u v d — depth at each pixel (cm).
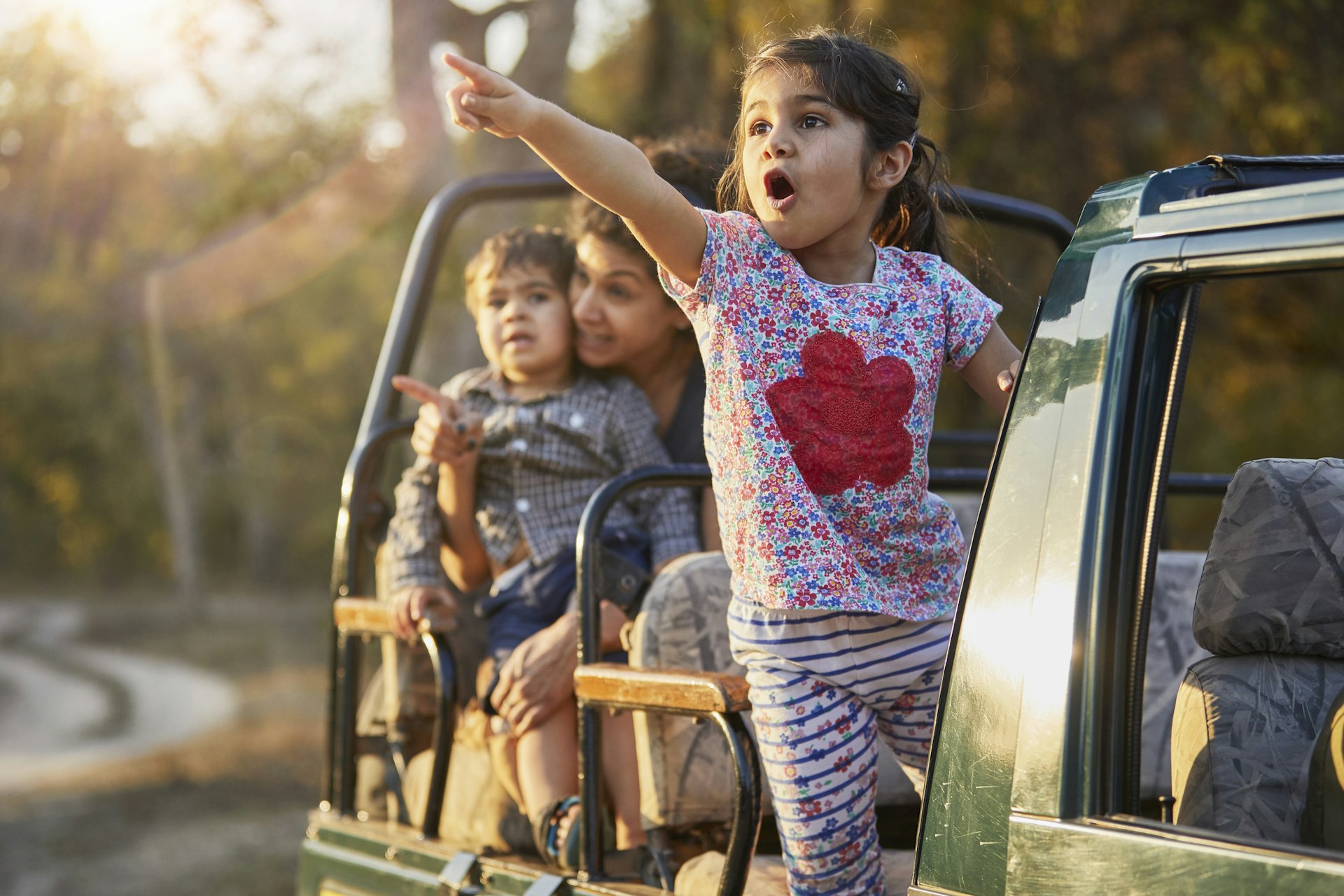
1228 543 173
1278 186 140
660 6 846
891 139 176
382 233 1023
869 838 181
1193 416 857
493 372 296
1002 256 745
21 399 3600
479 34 885
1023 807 136
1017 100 745
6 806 1110
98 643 2959
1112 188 151
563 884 208
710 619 228
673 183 297
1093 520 138
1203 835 126
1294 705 163
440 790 248
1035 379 147
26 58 1041
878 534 177
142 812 1080
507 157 850
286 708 1806
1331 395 857
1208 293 796
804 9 724
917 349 177
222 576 4416
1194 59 751
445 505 278
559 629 247
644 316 278
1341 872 116
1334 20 734
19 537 4491
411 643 261
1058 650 137
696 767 221
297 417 3919
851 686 177
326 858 270
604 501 213
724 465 177
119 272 2016
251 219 1100
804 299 175
